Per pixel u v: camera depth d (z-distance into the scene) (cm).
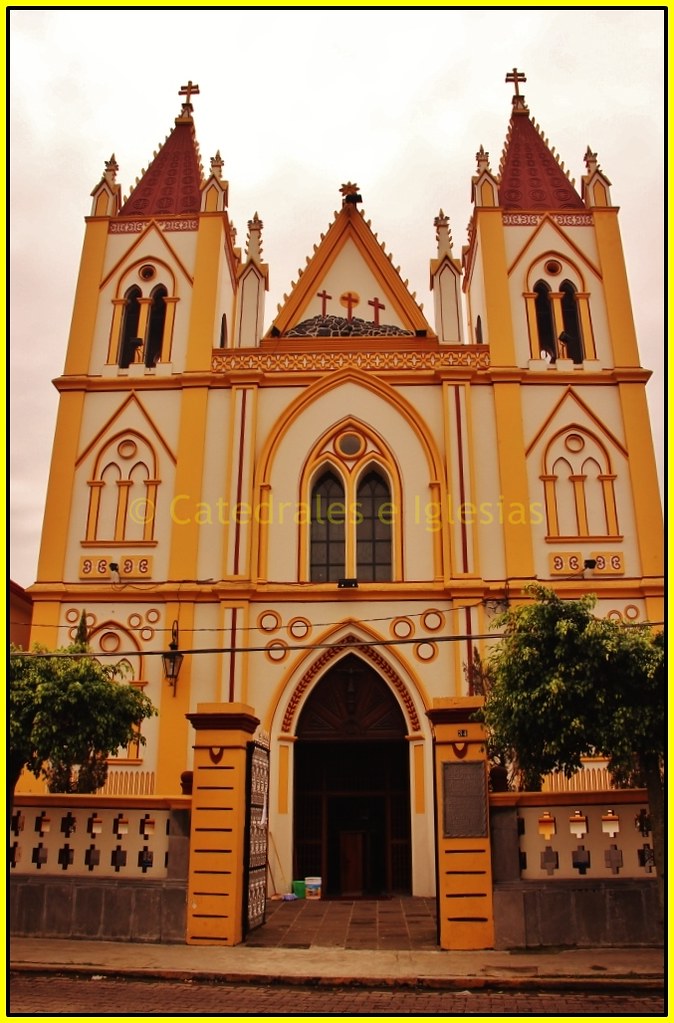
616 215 2658
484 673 2081
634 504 2369
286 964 1275
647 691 1330
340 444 2427
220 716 1530
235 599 2275
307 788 2270
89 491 2441
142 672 2259
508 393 2439
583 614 1408
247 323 2570
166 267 2658
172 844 1495
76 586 2339
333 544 2380
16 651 1697
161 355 2567
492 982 1168
